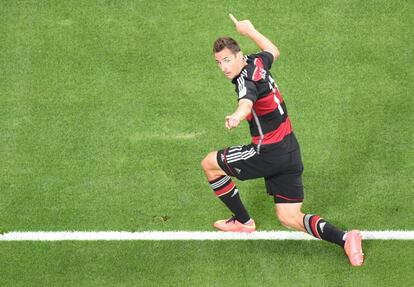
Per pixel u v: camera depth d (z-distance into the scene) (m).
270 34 37.25
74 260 29.83
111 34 37.59
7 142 33.78
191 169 32.69
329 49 36.59
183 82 35.66
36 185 32.28
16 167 32.91
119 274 29.39
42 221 31.09
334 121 34.09
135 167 32.81
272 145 27.31
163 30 37.66
